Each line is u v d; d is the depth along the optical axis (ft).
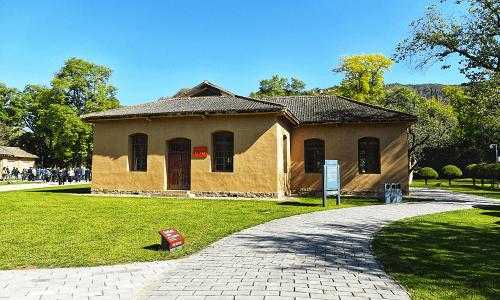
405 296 14.08
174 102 67.41
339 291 14.66
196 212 38.14
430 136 101.60
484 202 51.90
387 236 25.72
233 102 60.90
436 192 73.26
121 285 15.69
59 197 56.24
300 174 65.62
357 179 62.90
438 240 24.35
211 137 57.82
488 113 64.28
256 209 40.91
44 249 21.90
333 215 36.45
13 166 156.87
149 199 52.80
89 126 139.23
